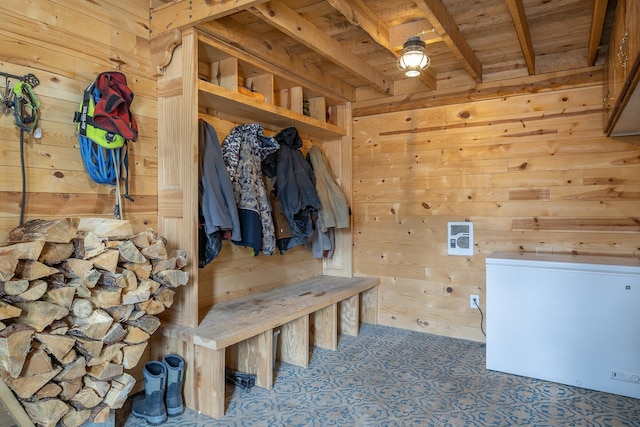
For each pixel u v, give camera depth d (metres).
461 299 3.49
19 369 1.53
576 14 2.45
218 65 2.76
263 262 3.36
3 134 1.81
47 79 1.97
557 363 2.63
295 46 2.97
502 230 3.30
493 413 2.25
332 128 3.72
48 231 1.62
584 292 2.54
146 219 2.44
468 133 3.44
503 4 2.33
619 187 2.88
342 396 2.45
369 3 2.39
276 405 2.34
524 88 3.19
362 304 3.96
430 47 2.98
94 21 2.18
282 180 3.14
